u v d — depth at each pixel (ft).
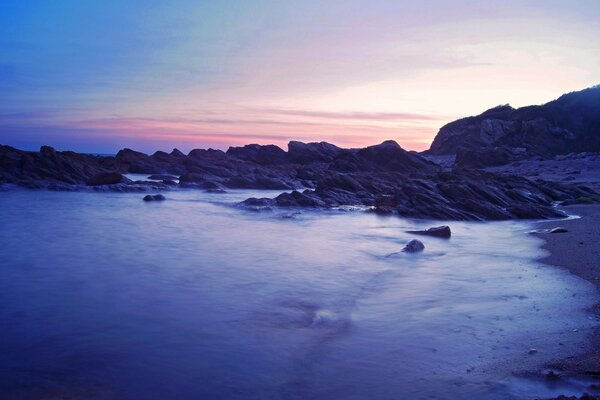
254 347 28.14
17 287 41.24
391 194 126.93
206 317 33.55
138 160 226.38
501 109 354.95
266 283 43.29
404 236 72.18
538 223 86.74
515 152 263.49
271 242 66.18
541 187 130.41
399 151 201.98
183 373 24.90
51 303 36.63
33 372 25.03
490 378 23.80
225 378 24.34
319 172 194.49
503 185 127.65
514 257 54.44
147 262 52.13
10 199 113.80
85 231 73.56
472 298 37.55
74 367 25.59
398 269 48.96
